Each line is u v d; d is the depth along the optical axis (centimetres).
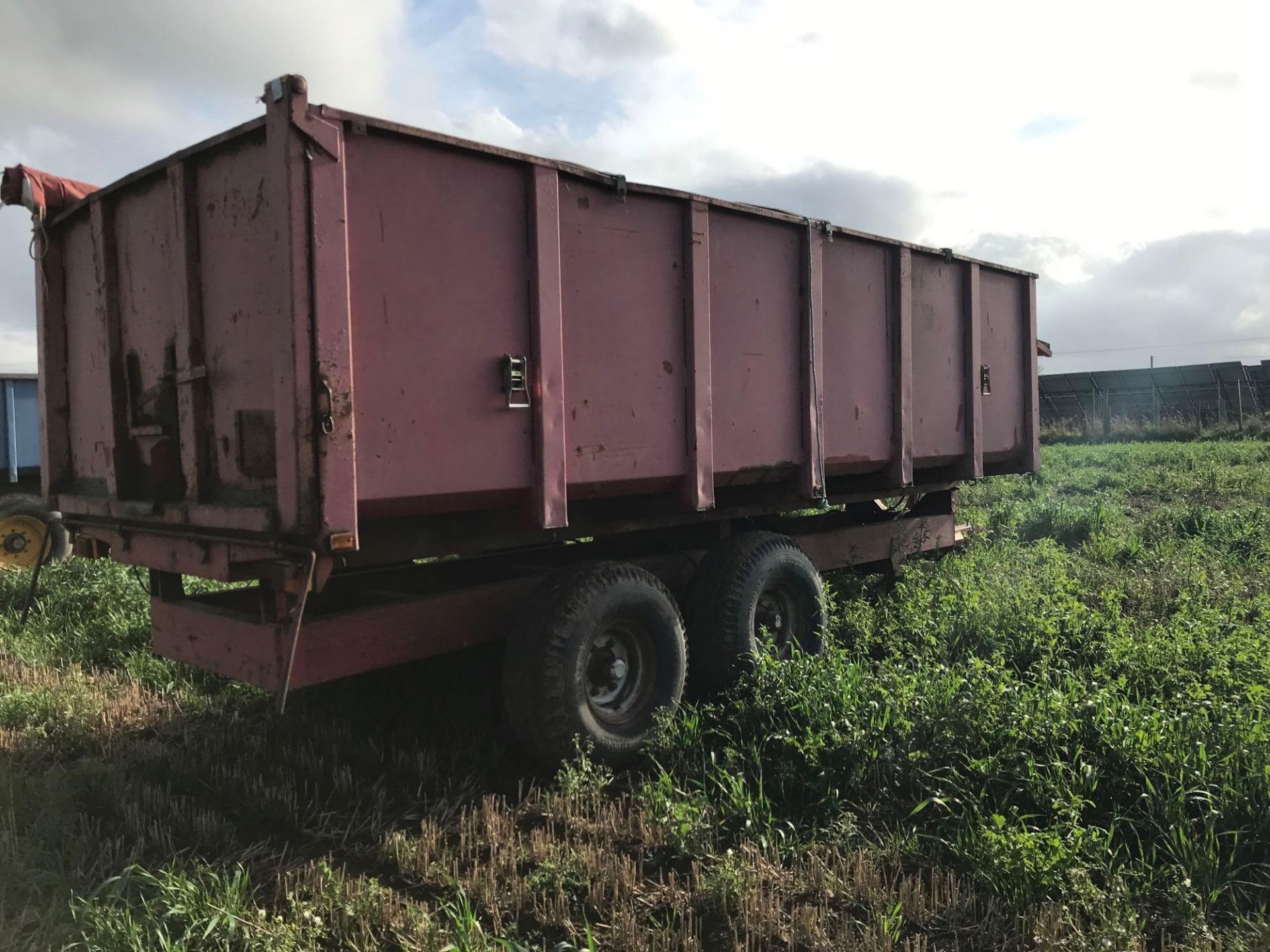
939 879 351
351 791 437
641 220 496
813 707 465
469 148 405
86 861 368
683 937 313
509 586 489
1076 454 2200
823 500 636
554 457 449
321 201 353
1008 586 688
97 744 507
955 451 770
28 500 946
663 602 498
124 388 465
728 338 553
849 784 418
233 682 606
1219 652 517
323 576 369
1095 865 344
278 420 357
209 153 397
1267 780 364
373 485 382
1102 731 412
